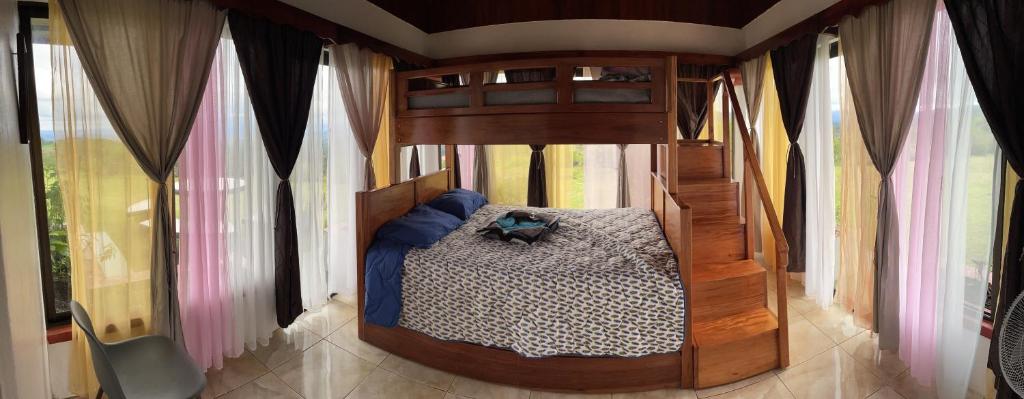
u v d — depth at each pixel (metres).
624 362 2.38
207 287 2.59
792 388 2.41
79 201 2.19
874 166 2.72
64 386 2.34
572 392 2.42
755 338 2.50
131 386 1.76
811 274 3.57
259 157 2.83
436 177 3.96
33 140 2.33
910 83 2.39
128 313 2.36
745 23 4.16
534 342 2.35
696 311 2.61
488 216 3.70
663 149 3.57
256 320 2.88
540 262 2.52
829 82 3.24
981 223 2.14
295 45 2.90
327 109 3.31
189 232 2.52
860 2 2.69
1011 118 1.84
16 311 1.92
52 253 2.42
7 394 1.84
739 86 4.58
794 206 3.68
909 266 2.52
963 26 2.00
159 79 2.26
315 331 3.10
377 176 3.71
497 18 4.25
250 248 2.79
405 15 4.08
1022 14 1.80
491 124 2.89
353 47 3.32
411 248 2.76
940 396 2.27
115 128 2.15
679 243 2.39
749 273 2.74
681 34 4.18
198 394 1.74
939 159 2.27
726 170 3.59
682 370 2.40
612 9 4.13
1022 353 1.51
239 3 2.59
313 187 3.21
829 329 3.06
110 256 2.30
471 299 2.49
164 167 2.29
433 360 2.65
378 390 2.46
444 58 4.44
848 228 3.18
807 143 3.46
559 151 4.73
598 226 3.33
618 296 2.32
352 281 3.65
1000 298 1.96
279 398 2.38
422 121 3.10
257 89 2.70
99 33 2.08
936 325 2.32
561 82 2.74
